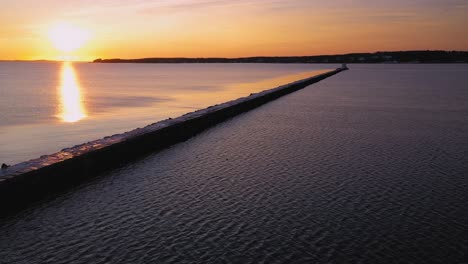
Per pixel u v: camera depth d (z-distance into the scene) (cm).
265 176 1412
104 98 4912
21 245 918
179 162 1647
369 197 1187
